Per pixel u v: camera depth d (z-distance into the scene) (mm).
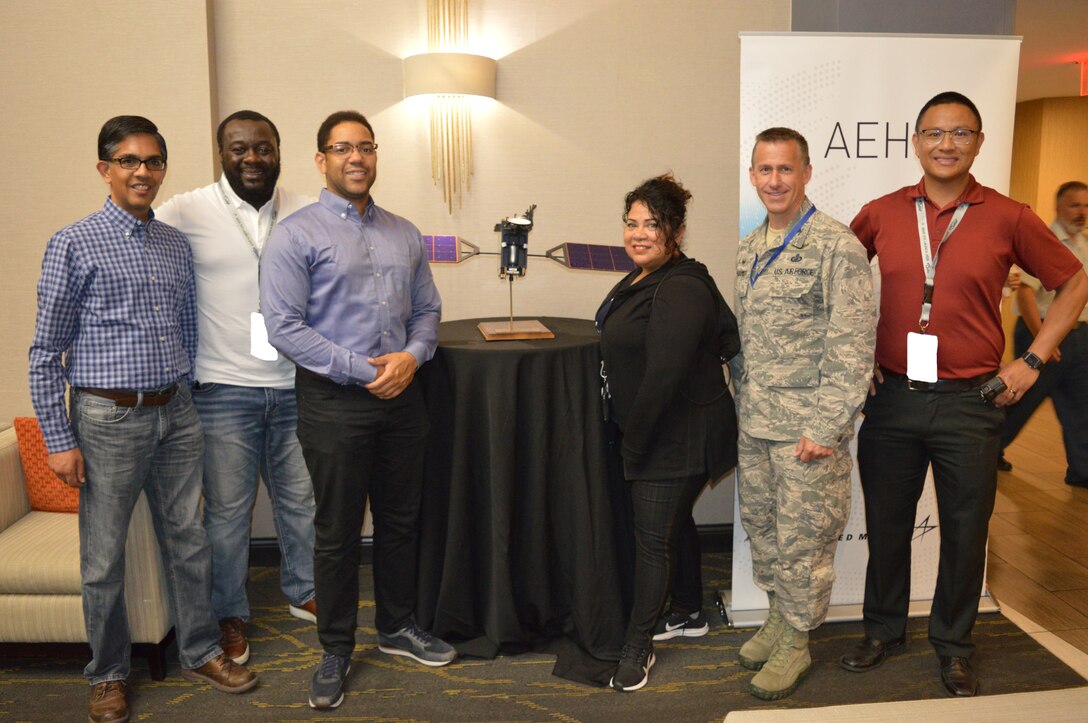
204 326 2578
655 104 3367
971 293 2381
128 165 2184
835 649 2785
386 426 2438
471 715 2426
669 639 2873
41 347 2193
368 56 3266
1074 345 4223
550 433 2650
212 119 3197
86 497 2305
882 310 2512
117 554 2342
